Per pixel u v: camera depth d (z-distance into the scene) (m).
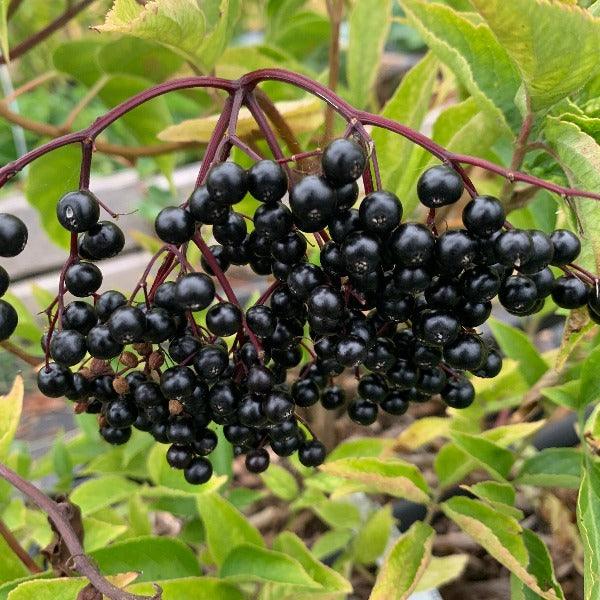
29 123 0.20
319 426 0.23
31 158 0.09
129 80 0.22
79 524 0.12
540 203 0.17
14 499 0.18
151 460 0.16
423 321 0.09
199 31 0.12
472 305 0.09
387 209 0.08
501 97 0.13
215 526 0.15
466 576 0.21
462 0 0.18
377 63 0.19
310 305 0.09
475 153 0.15
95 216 0.09
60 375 0.10
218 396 0.10
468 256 0.08
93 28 0.10
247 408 0.10
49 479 0.24
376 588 0.13
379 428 0.27
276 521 0.23
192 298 0.09
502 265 0.09
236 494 0.19
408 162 0.15
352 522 0.19
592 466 0.13
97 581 0.09
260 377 0.10
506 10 0.09
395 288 0.09
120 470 0.20
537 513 0.21
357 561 0.19
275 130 0.14
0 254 0.09
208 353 0.09
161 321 0.09
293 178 0.10
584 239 0.11
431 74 0.15
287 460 0.23
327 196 0.08
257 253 0.10
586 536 0.11
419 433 0.19
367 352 0.10
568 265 0.10
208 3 0.13
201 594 0.13
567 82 0.11
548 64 0.10
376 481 0.14
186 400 0.10
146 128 0.23
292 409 0.10
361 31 0.19
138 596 0.09
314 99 0.15
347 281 0.09
